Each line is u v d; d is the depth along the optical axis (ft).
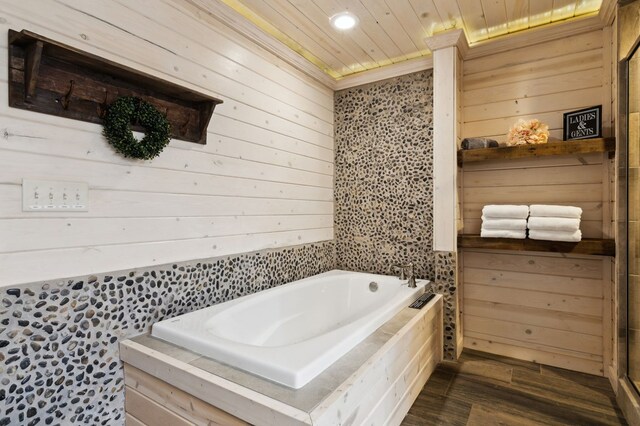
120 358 5.20
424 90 9.36
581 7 7.26
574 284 7.85
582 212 7.65
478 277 8.92
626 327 6.44
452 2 6.99
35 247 4.32
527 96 8.28
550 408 6.35
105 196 5.03
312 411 3.51
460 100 8.78
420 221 9.41
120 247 5.23
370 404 4.62
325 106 10.41
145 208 5.56
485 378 7.47
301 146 9.33
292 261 8.93
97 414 4.94
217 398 4.04
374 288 9.02
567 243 7.18
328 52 9.17
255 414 3.70
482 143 8.23
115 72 4.94
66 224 4.61
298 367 4.08
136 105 5.19
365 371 4.44
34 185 4.29
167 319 5.74
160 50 5.75
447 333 8.38
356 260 10.45
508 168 8.48
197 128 6.40
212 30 6.70
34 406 4.32
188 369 4.38
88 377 4.84
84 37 4.76
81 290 4.75
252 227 7.70
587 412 6.23
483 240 8.08
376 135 10.10
